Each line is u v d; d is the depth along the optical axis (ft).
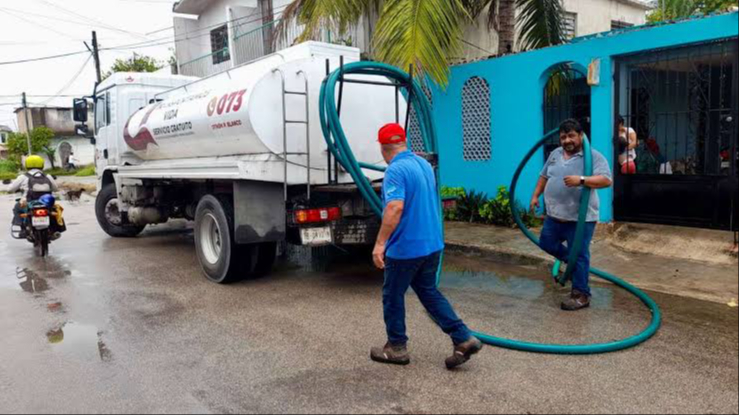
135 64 95.55
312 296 19.29
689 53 23.18
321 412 11.05
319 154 20.33
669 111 24.71
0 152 181.16
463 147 31.76
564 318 16.11
